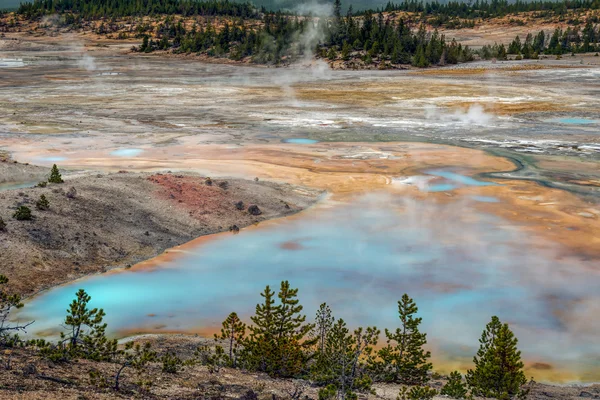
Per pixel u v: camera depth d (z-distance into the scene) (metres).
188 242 39.72
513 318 29.17
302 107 101.81
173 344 25.28
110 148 67.62
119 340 25.95
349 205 48.69
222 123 85.81
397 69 170.38
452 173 58.94
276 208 47.03
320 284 33.12
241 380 18.19
